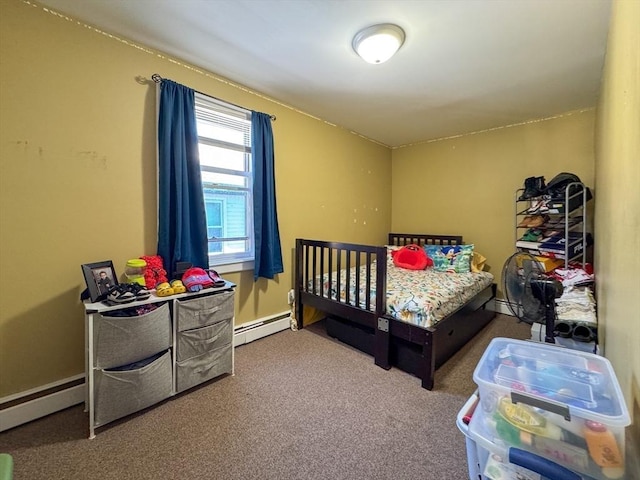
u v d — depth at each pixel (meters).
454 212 3.97
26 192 1.59
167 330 1.74
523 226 3.08
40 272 1.65
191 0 1.56
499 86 2.52
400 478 1.28
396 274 3.19
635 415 0.85
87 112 1.78
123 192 1.94
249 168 2.71
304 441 1.48
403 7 1.58
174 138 2.08
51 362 1.70
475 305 2.85
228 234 2.62
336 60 2.13
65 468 1.31
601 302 1.77
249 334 2.64
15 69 1.54
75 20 1.71
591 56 2.03
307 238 3.26
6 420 1.53
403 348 2.18
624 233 1.06
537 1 1.52
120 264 1.95
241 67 2.24
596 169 2.60
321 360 2.34
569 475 0.73
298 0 1.54
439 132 3.81
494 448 0.86
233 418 1.65
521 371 0.97
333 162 3.54
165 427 1.57
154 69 2.04
